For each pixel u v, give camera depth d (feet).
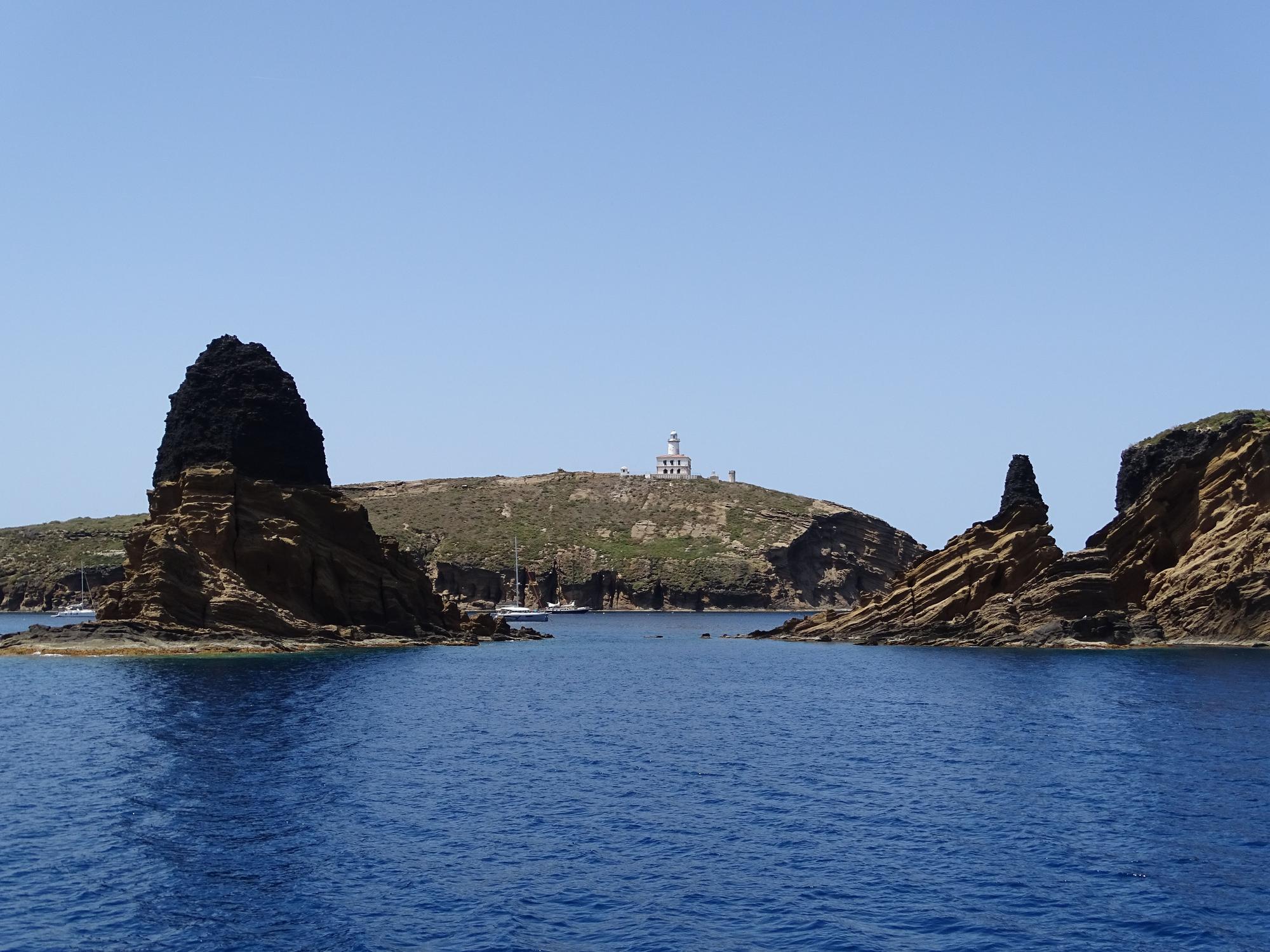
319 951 117.91
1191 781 191.93
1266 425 456.86
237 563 453.58
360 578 498.28
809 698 325.62
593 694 338.13
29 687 320.50
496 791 187.32
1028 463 500.74
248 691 316.19
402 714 279.90
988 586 490.08
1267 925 124.47
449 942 120.06
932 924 125.08
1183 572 458.09
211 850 151.33
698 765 212.84
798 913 128.57
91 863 145.07
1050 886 136.87
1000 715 277.64
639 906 130.72
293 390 485.56
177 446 462.19
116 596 447.01
